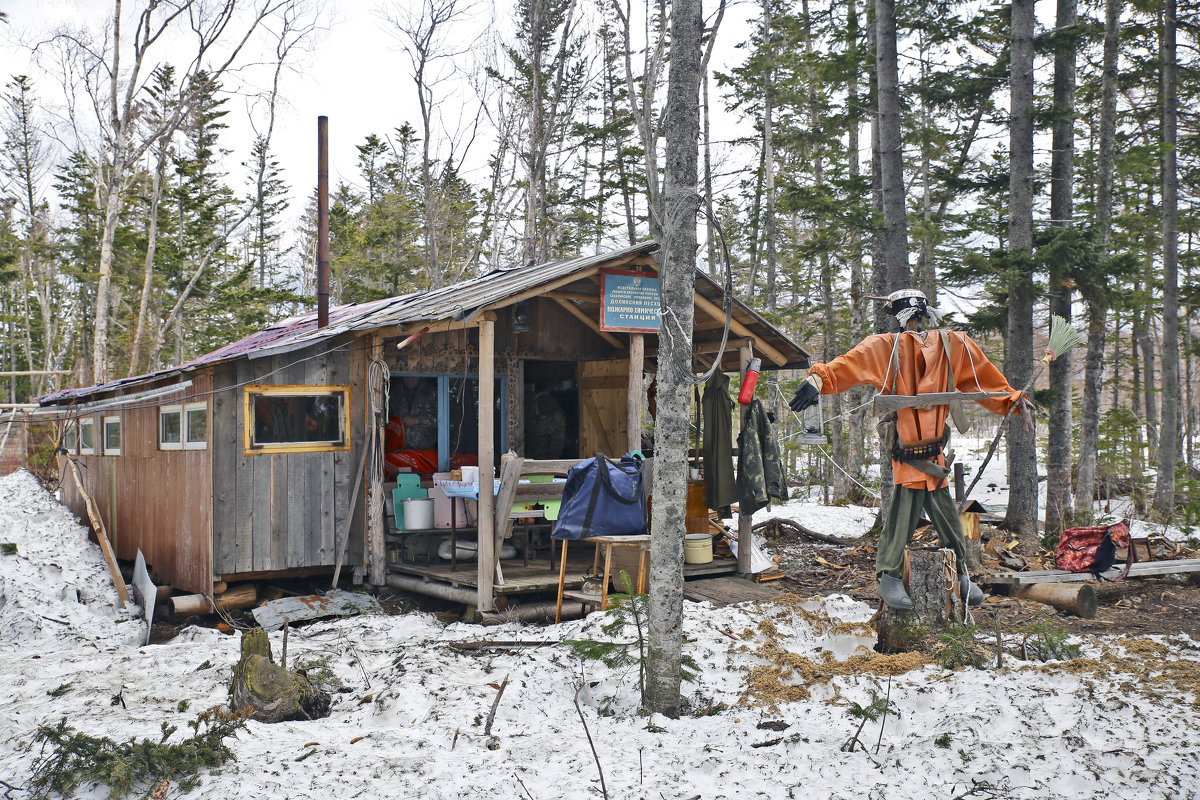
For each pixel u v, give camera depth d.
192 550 9.30
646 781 3.68
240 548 9.03
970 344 5.64
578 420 11.95
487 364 7.98
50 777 3.75
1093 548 8.72
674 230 4.52
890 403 5.59
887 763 3.81
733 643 5.81
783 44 20.80
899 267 11.83
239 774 3.83
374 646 6.48
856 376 5.52
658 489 4.63
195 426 9.34
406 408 10.60
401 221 33.06
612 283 8.77
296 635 7.19
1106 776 3.60
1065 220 12.31
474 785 3.64
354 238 34.28
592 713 4.81
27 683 5.51
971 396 5.57
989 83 13.33
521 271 11.16
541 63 25.84
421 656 5.73
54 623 7.91
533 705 4.80
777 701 4.76
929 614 5.71
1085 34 11.82
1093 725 4.13
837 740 4.09
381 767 3.85
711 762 3.83
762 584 8.49
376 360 9.62
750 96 22.88
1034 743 3.94
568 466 8.23
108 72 25.97
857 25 16.88
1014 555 10.19
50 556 9.27
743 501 8.84
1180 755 3.74
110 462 12.07
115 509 11.82
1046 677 4.97
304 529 9.38
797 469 27.73
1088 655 5.71
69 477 13.90
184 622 9.11
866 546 11.37
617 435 11.28
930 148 17.55
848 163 20.89
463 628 7.23
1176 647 6.03
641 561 7.22
